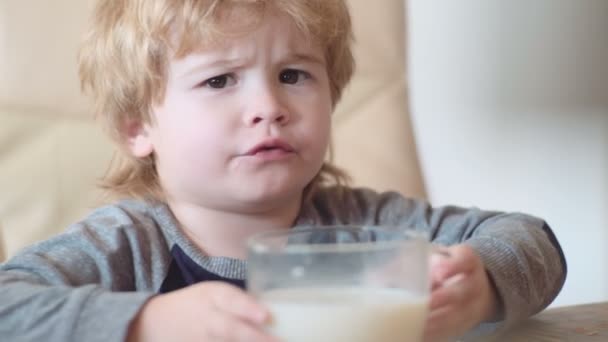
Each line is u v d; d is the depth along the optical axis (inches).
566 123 86.7
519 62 86.4
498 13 86.3
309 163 43.6
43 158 56.5
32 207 55.7
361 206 49.9
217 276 43.9
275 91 42.9
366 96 64.3
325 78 45.0
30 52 57.3
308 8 44.0
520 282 37.7
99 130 57.6
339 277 23.1
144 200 46.1
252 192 42.8
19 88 56.9
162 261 43.3
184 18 42.8
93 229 42.5
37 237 55.2
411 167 62.9
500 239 39.4
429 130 86.6
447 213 48.8
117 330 28.4
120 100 47.8
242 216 45.2
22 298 30.7
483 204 87.3
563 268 44.1
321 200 49.7
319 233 25.1
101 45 49.1
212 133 42.7
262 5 42.4
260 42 42.6
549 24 86.4
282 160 42.8
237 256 45.6
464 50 87.0
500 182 87.1
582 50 86.8
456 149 87.0
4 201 55.4
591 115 86.4
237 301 23.9
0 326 30.5
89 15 55.6
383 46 65.2
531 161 87.0
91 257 40.8
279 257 23.1
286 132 42.6
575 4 86.4
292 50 43.3
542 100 86.7
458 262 31.8
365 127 63.6
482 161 87.2
